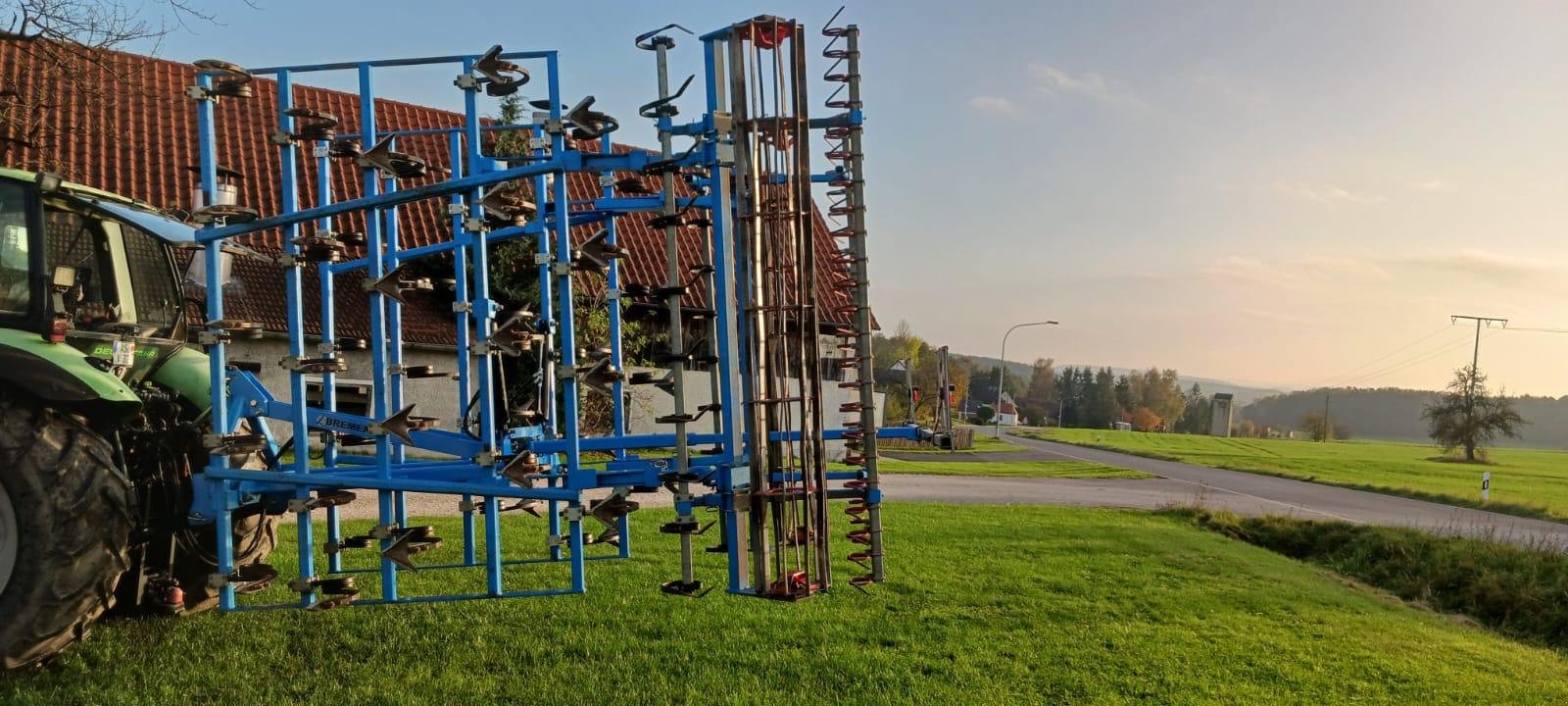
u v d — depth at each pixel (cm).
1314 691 569
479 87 500
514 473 442
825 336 530
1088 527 1233
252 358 1370
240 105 1716
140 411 491
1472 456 6106
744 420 467
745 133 426
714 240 432
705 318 520
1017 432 7625
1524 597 1011
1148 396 13712
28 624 412
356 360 1463
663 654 527
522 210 512
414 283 480
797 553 445
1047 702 503
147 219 540
